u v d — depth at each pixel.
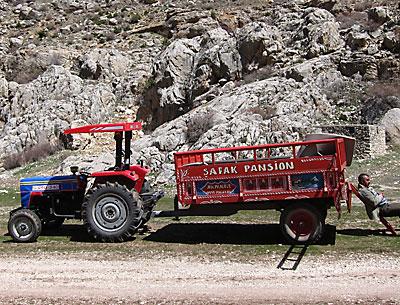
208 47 32.75
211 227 11.57
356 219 11.98
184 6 48.81
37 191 10.97
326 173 9.11
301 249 9.03
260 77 29.98
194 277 7.55
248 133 23.14
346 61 29.39
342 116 25.92
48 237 10.93
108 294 6.89
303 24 33.28
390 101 25.81
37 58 41.72
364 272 7.52
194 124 25.22
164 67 33.19
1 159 30.95
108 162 24.47
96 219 10.16
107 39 45.69
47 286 7.37
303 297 6.47
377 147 22.86
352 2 36.84
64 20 52.06
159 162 23.22
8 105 36.19
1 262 8.85
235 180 9.52
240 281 7.27
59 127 31.69
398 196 15.11
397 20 30.64
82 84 36.59
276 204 9.52
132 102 35.84
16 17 54.31
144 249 9.46
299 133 23.22
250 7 42.66
